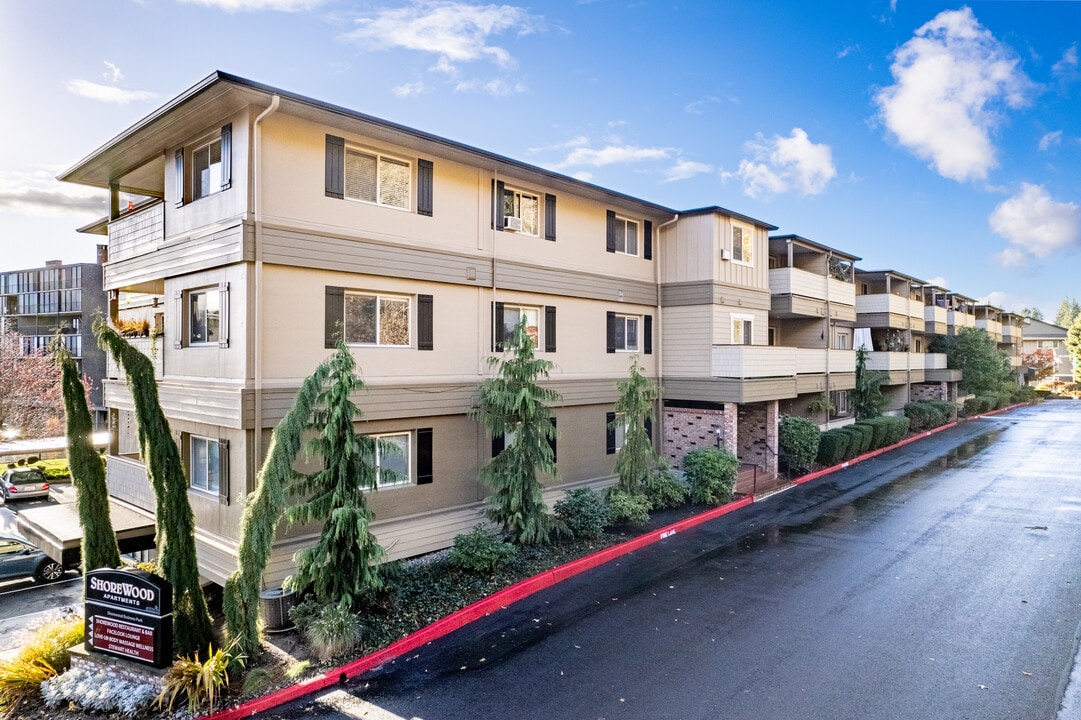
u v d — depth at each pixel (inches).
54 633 357.7
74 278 1851.6
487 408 547.5
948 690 310.8
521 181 634.8
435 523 541.3
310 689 321.4
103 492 358.9
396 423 520.4
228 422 448.1
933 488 805.2
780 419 885.8
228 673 320.5
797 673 330.0
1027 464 979.3
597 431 720.3
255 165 437.7
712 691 313.6
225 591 341.1
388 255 512.1
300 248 459.8
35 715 301.4
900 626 386.6
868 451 1094.4
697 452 717.3
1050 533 590.2
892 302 1349.7
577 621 401.4
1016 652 350.3
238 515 448.1
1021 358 2753.4
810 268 1096.8
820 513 677.9
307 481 392.2
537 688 320.2
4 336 1384.1
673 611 415.2
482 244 592.4
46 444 1193.4
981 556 522.0
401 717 296.4
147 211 561.0
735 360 755.4
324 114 454.3
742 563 511.5
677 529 609.9
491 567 466.0
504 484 516.4
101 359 1793.8
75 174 602.2
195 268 483.8
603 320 735.7
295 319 461.7
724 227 805.2
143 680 308.2
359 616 387.9
